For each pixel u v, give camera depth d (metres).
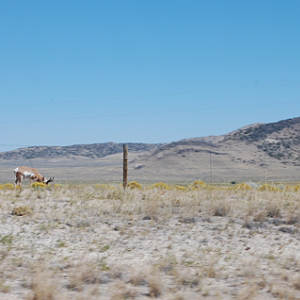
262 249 10.93
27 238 11.50
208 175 91.31
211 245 11.27
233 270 9.17
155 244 11.27
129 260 9.81
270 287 7.86
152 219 13.91
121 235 12.12
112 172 101.69
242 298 7.28
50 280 8.10
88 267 8.91
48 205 16.20
